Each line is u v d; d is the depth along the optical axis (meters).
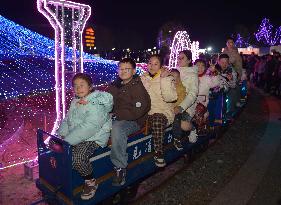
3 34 14.23
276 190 4.55
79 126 3.31
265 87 16.17
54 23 4.81
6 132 6.84
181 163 5.70
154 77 4.36
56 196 3.41
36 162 4.82
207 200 4.25
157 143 4.20
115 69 23.03
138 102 3.80
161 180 4.95
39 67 17.23
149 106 3.93
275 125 8.51
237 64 9.53
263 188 4.61
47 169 3.60
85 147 3.28
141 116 3.92
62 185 3.33
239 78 9.45
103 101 3.42
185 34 13.19
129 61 3.84
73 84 3.51
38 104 10.17
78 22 5.09
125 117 3.77
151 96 4.34
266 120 9.16
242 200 4.23
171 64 12.70
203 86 5.78
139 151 4.07
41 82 14.13
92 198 3.36
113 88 4.02
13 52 15.84
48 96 11.61
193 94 4.75
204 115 5.78
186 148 5.21
